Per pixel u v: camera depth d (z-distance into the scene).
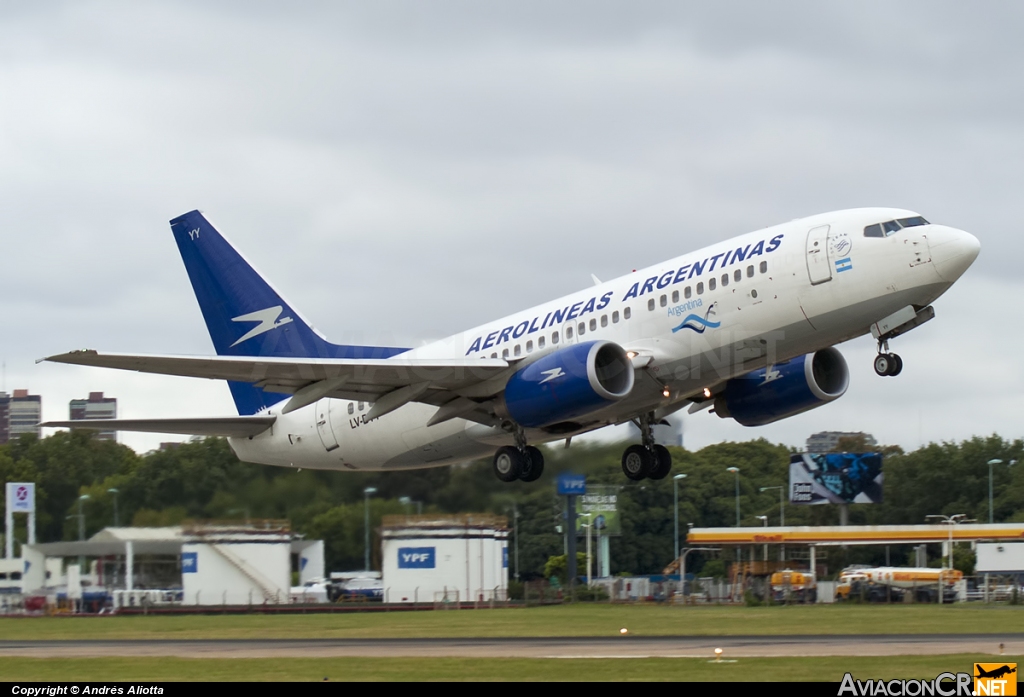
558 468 83.50
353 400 64.12
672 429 67.06
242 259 72.06
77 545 84.62
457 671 37.69
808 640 50.62
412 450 66.62
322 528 87.38
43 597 81.56
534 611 80.38
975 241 50.09
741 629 58.50
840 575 106.88
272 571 82.62
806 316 52.84
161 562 83.31
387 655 44.12
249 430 71.25
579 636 54.22
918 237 50.66
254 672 38.72
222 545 82.19
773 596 97.06
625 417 61.81
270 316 71.31
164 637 57.25
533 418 56.38
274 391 61.97
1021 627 58.81
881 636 53.09
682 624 62.84
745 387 62.78
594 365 54.59
